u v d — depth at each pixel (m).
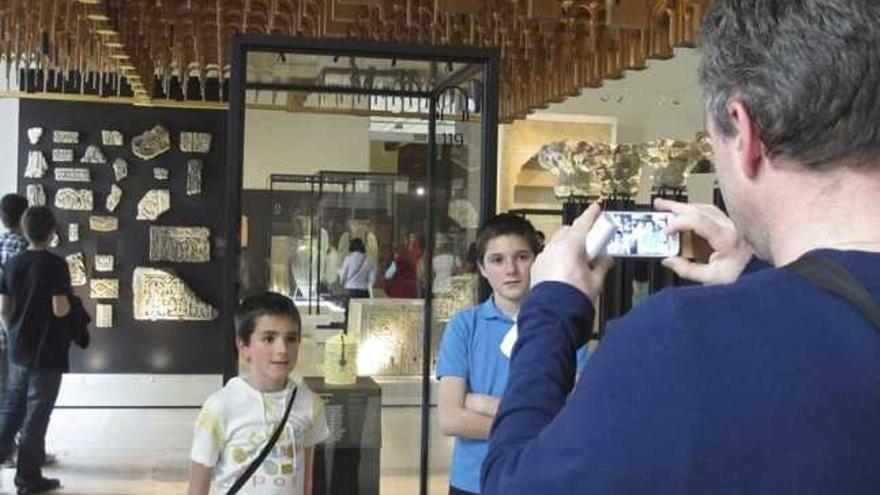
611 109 9.52
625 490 0.66
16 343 4.98
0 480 5.29
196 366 7.98
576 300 0.85
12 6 4.68
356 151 3.05
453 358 2.32
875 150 0.69
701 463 0.65
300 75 2.91
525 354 0.83
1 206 5.48
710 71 0.75
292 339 2.49
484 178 2.88
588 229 0.89
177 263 7.96
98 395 7.80
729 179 0.76
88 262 7.82
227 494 2.39
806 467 0.64
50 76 7.63
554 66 5.20
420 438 3.20
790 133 0.70
